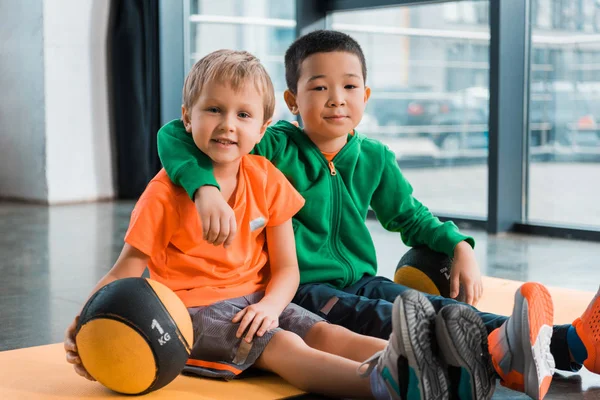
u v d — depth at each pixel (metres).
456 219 4.61
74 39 5.73
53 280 2.92
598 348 1.62
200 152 1.73
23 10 5.71
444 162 5.36
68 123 5.74
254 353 1.59
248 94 1.68
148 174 5.90
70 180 5.75
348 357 1.59
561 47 4.43
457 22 5.13
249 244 1.76
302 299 1.85
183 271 1.69
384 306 1.74
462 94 5.23
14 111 5.85
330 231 1.98
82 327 1.48
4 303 2.54
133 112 5.82
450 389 1.34
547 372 1.43
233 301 1.69
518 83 4.25
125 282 1.50
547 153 4.48
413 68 5.35
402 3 4.78
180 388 1.57
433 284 2.03
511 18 4.18
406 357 1.30
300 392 1.56
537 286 1.40
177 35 5.77
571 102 4.48
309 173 1.97
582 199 4.55
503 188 4.25
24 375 1.67
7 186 5.98
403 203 2.10
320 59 1.92
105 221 4.64
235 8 6.06
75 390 1.56
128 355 1.46
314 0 5.20
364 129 5.62
